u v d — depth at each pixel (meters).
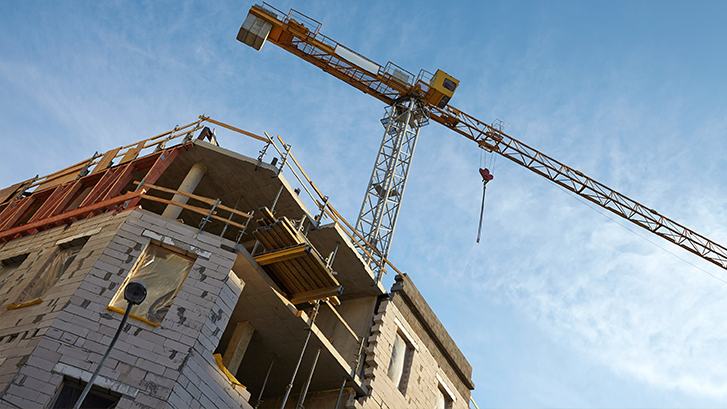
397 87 55.44
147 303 22.34
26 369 19.53
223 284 23.31
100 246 23.41
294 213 28.95
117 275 22.53
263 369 28.97
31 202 30.69
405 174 48.84
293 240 25.08
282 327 26.64
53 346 20.23
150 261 23.53
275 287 25.47
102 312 21.45
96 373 15.68
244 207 29.33
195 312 22.39
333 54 55.31
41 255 25.17
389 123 52.53
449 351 35.44
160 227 24.28
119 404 19.67
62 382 19.75
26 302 22.53
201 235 24.47
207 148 27.50
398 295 32.81
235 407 22.30
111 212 25.38
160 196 29.44
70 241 24.83
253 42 54.59
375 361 29.47
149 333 21.45
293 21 55.12
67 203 28.55
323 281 25.50
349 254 30.02
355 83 56.75
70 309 21.20
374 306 31.73
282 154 28.34
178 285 23.14
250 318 26.77
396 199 46.81
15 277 24.61
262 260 25.03
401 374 31.53
